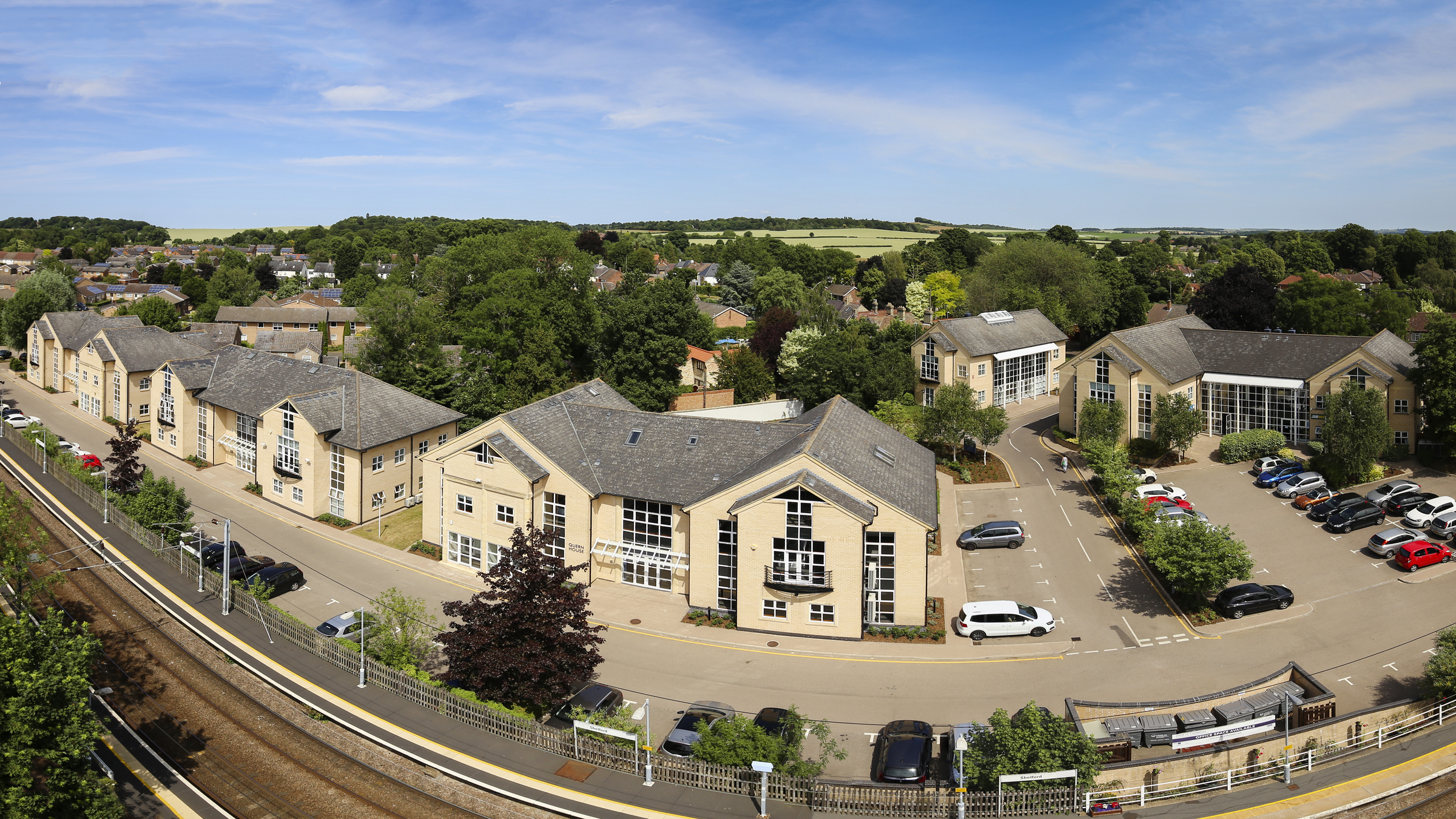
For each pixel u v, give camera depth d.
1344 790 33.41
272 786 34.66
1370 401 65.88
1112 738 37.34
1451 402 66.50
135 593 52.72
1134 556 58.75
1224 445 76.19
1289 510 64.62
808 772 32.00
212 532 64.44
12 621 31.97
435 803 33.09
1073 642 47.84
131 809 33.16
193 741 37.88
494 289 117.06
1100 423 76.75
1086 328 127.12
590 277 130.25
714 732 34.12
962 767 32.41
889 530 48.94
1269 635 47.94
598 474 56.44
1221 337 85.31
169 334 101.50
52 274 142.88
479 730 37.22
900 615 49.47
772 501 48.31
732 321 165.75
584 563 55.09
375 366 96.00
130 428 70.25
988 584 55.28
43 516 65.00
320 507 68.56
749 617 49.56
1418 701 38.94
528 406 60.00
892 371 91.88
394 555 60.97
